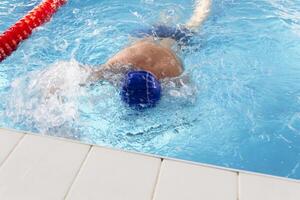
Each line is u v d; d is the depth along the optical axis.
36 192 1.05
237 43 2.45
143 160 1.14
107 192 1.05
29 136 1.24
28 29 2.60
